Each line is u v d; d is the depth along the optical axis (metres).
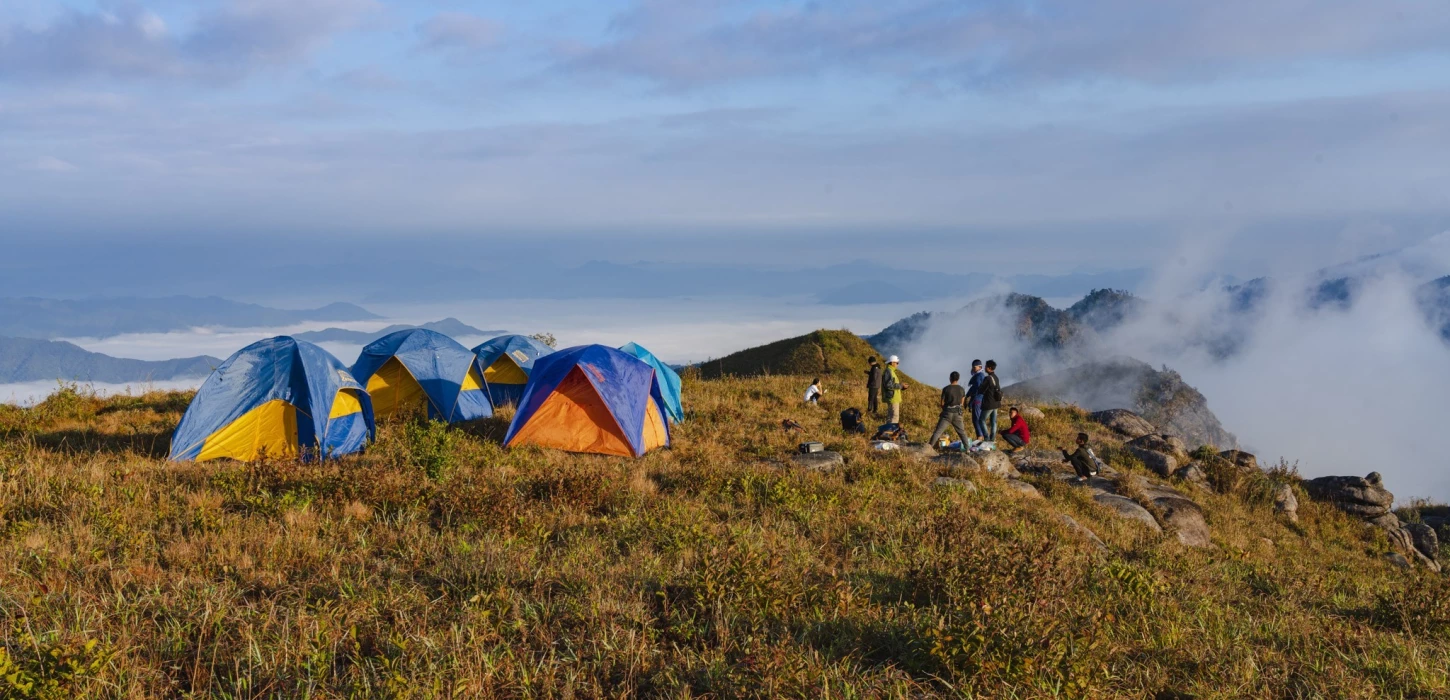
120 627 6.28
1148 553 12.36
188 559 8.24
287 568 8.09
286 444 15.55
